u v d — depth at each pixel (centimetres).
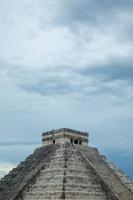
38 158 10531
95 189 9650
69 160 10069
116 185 9900
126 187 10000
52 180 9562
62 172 9600
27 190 9738
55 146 10681
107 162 10769
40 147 11162
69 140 10912
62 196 9044
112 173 10369
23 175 10175
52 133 11162
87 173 9994
